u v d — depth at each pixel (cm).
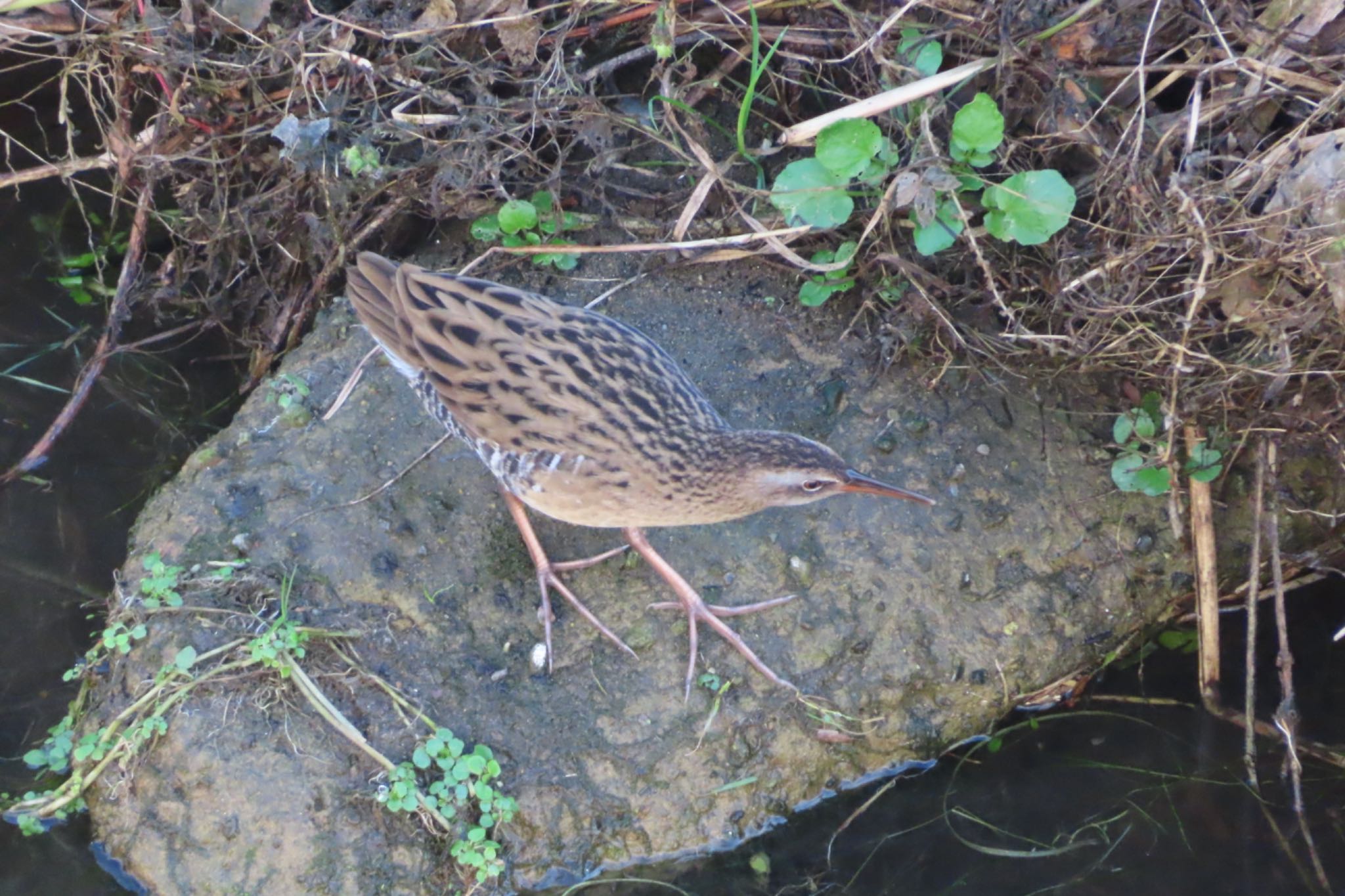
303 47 792
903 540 766
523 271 840
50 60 919
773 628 744
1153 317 740
